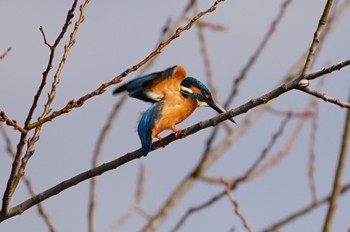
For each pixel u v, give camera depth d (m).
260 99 9.16
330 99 8.91
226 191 12.56
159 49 8.75
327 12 8.96
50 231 11.60
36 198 9.34
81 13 8.68
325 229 10.54
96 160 13.00
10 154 11.02
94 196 12.95
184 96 10.73
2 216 9.19
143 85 10.64
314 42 8.95
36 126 8.53
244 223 12.03
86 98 8.55
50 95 8.64
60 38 8.33
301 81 8.91
